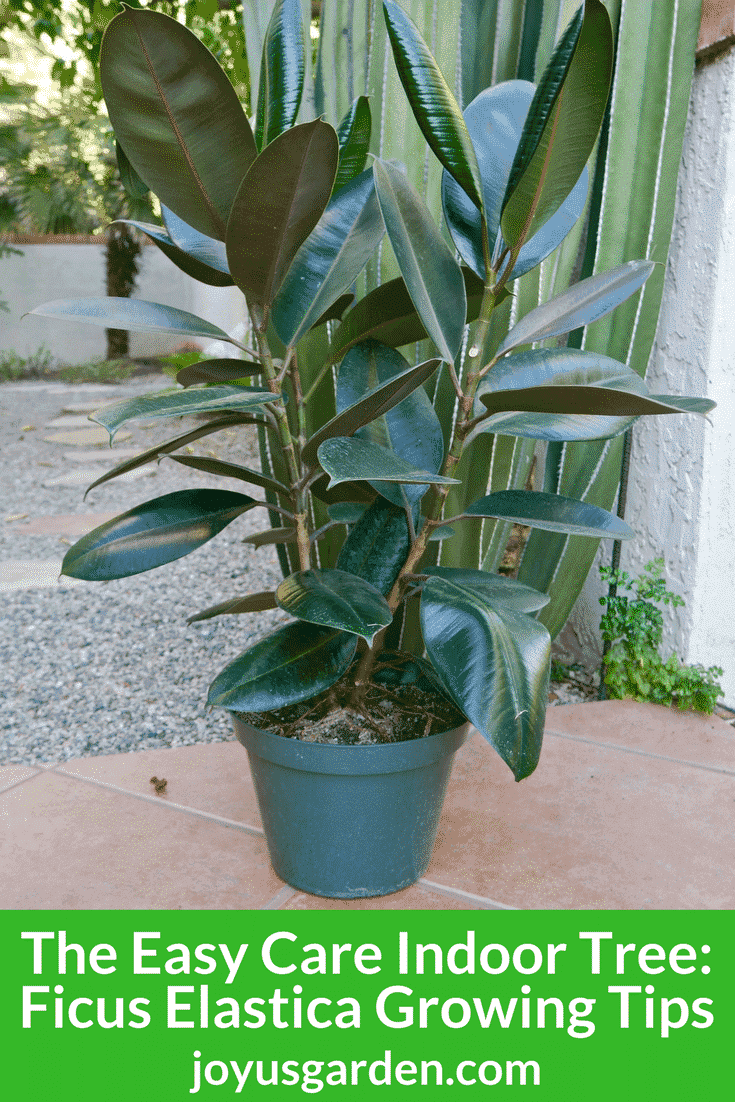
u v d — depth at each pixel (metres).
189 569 3.46
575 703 2.26
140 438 6.07
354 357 1.50
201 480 4.81
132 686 2.37
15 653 2.61
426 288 1.23
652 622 2.19
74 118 8.98
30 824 1.67
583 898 1.46
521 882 1.50
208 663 2.53
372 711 1.49
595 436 1.24
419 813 1.41
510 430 1.29
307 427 2.03
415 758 1.32
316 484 1.52
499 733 1.10
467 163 1.13
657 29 1.88
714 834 1.65
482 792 1.81
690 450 2.08
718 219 1.93
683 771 1.89
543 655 1.18
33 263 11.06
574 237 1.99
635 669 2.19
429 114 1.11
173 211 1.21
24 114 9.00
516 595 1.32
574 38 0.97
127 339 11.42
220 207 1.16
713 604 2.15
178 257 1.35
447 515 2.04
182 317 1.30
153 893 1.46
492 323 1.95
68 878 1.50
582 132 1.06
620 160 1.94
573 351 1.27
